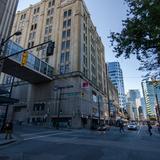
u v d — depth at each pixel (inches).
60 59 2188.7
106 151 430.6
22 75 1947.6
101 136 882.1
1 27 979.3
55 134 937.5
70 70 2048.5
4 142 538.0
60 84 2038.6
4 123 893.8
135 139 761.6
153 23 290.5
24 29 2785.4
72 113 1811.0
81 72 2025.1
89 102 2159.2
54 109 1941.4
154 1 293.0
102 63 3373.5
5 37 1000.9
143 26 302.5
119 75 6043.3
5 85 2468.0
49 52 482.0
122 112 5078.7
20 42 2696.9
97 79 2723.9
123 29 346.3
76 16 2359.7
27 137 727.1
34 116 2043.6
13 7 1104.2
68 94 1930.4
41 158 340.8
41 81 2153.1
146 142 647.1
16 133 852.6
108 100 3334.2
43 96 2095.2
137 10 319.0
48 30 2508.6
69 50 2172.7
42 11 2751.0
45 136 807.7
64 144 547.2
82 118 1868.8
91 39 2783.0
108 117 3078.2
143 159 347.6
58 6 2605.8
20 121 2078.0
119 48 357.4
